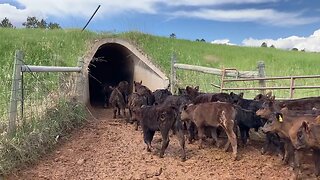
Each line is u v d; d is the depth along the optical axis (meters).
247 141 9.86
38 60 16.58
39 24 29.19
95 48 17.86
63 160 8.27
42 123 9.16
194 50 24.12
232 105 8.77
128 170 7.80
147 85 18.81
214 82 15.38
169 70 18.50
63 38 19.56
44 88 10.50
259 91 13.02
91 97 21.28
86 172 7.65
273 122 7.94
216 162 8.35
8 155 7.41
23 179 7.08
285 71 21.36
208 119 9.00
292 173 7.59
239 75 12.83
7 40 18.78
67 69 11.97
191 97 11.20
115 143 9.87
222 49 27.11
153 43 21.47
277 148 8.74
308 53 33.28
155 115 8.84
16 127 8.27
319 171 7.38
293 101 9.21
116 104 13.52
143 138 9.81
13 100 8.33
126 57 20.66
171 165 8.16
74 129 10.98
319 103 9.05
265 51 29.98
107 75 23.19
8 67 13.24
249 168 7.93
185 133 10.48
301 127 7.17
